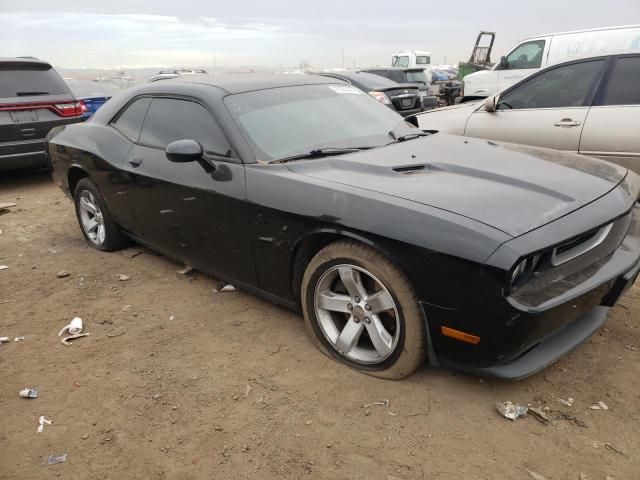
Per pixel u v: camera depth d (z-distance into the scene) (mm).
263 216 3023
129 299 3896
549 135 5586
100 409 2688
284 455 2328
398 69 16625
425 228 2385
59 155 4957
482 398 2623
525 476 2154
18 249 5109
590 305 2541
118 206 4363
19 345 3344
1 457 2400
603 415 2477
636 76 5164
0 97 7090
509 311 2219
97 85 12664
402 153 3293
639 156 5070
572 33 9930
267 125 3396
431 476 2180
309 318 3027
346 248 2674
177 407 2674
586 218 2516
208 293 3916
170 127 3771
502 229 2285
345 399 2664
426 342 2561
